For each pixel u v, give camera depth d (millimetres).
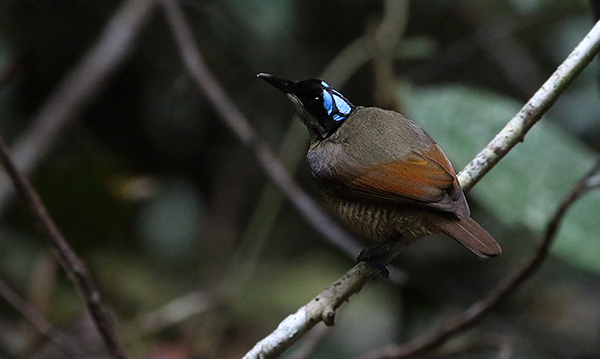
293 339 6469
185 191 14000
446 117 8938
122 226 11188
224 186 14312
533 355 12016
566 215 8281
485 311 8398
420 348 8797
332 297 6539
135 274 12727
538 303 13523
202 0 12516
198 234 13938
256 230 13859
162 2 11445
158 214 13695
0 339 11211
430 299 12086
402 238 7238
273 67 13242
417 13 14516
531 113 6820
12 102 12875
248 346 12406
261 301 12969
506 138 6848
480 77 15133
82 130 13281
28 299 11508
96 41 12336
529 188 8523
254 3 12508
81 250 11250
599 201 8352
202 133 13992
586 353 11672
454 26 14719
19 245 12000
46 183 10539
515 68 14617
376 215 7215
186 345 12000
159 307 12406
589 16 13555
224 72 13234
